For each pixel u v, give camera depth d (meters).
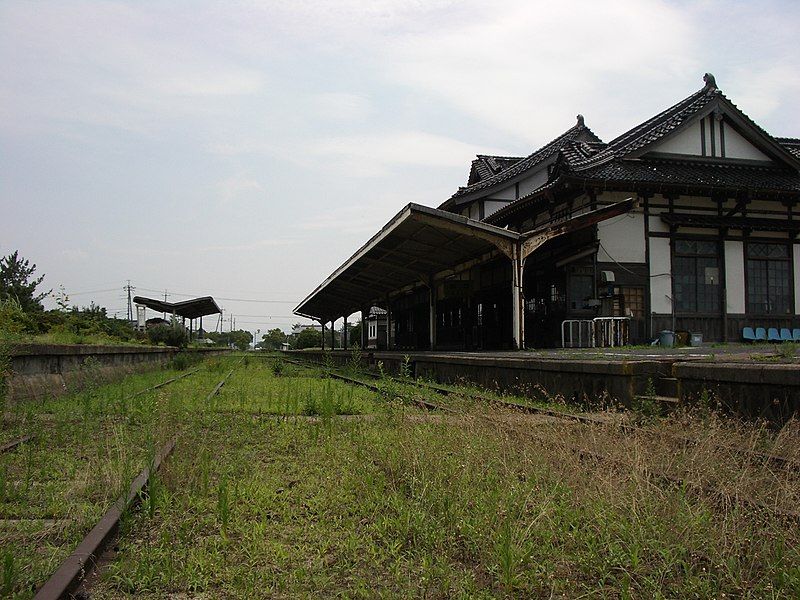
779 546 3.16
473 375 13.38
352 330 68.19
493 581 3.19
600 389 8.73
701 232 19.45
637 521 3.59
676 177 18.81
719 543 3.30
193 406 9.85
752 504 3.73
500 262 23.08
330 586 3.20
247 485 4.96
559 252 19.41
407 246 18.77
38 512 4.32
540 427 5.91
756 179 19.69
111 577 3.21
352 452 6.07
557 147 26.09
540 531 3.65
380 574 3.36
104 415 8.91
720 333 19.44
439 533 3.70
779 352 9.55
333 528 4.01
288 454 6.38
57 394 11.75
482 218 26.02
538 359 10.35
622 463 4.55
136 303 38.28
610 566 3.26
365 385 14.71
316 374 20.94
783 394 6.14
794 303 19.97
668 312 19.11
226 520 3.86
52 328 18.81
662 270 19.14
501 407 7.89
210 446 6.54
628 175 18.58
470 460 4.88
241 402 10.80
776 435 5.75
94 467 5.46
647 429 5.81
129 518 3.97
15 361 10.17
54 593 2.81
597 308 18.30
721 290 19.50
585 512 3.85
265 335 115.06
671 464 4.68
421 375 17.25
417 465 4.93
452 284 22.06
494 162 30.89
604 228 18.88
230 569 3.34
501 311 23.44
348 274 27.03
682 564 3.20
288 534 3.92
